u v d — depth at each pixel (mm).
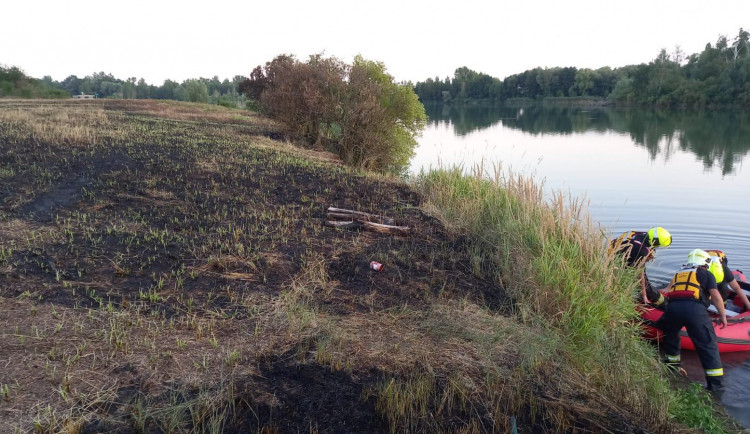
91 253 6449
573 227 8078
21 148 11852
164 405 3834
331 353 4711
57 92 42125
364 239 7898
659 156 26531
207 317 5176
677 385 6293
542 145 32219
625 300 6918
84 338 4551
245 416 3879
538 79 121688
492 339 5391
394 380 4480
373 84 17156
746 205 15117
